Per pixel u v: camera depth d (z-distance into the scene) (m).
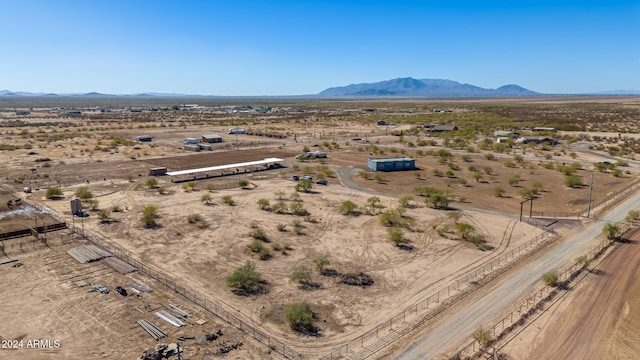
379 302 40.22
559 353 32.25
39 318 36.06
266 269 47.19
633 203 73.50
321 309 38.91
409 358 31.72
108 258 48.81
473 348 32.84
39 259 48.34
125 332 34.22
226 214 67.00
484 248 53.81
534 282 44.25
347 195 80.25
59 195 77.00
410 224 62.09
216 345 32.66
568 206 72.69
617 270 46.88
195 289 42.22
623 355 31.98
